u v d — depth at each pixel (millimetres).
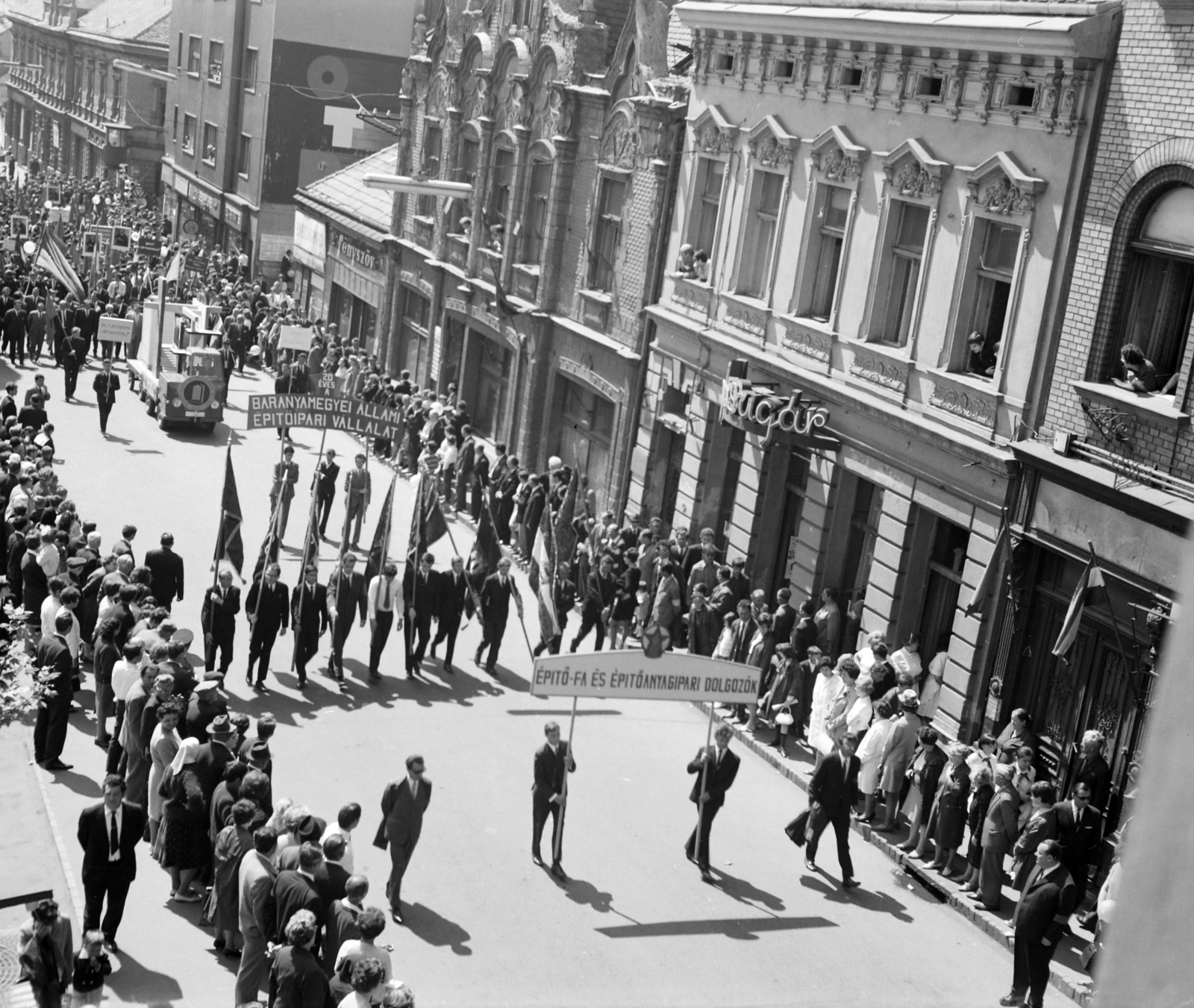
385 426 22719
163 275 42688
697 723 20578
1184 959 1300
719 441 26188
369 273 44938
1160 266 16750
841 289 22500
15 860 13773
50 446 27609
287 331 38500
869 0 21594
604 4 32531
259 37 58781
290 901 11188
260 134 58375
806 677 19703
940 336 20141
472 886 14656
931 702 19266
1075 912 15164
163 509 29047
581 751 18922
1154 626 15359
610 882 15094
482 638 22641
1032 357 18219
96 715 18344
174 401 35938
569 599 23234
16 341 42406
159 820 14180
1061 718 17484
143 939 12805
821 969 13633
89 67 87812
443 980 12680
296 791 16625
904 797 16891
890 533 21000
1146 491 16000
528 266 33781
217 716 14219
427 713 19797
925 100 20531
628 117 29328
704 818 15328
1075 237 17703
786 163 24094
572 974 13047
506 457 29078
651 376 28422
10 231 57969
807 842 15875
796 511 24266
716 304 26141
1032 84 18406
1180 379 16141
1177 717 1346
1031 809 15336
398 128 45969
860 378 21906
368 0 58281
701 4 25938
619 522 29172
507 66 35250
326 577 25766
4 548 21500
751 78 25141
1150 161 16547
